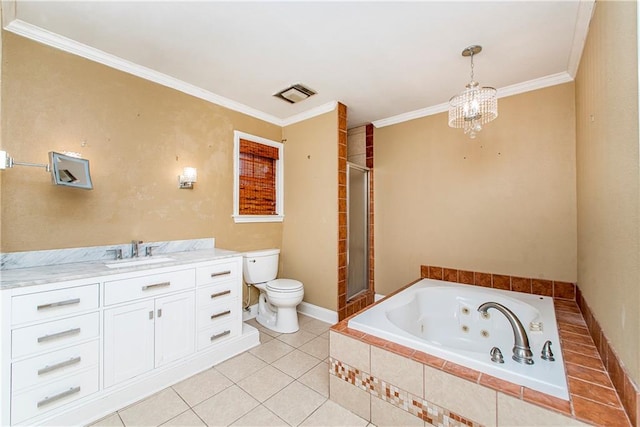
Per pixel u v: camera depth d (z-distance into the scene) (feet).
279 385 5.93
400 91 8.43
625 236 3.35
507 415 3.65
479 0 4.75
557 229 7.45
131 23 5.38
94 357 4.92
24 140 5.39
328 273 9.50
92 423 4.78
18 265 5.34
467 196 8.95
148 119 7.22
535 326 5.43
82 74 6.14
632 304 3.13
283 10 5.02
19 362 4.19
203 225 8.45
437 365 4.32
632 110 3.12
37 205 5.54
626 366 3.29
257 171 10.26
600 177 4.52
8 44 5.24
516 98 8.04
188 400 5.42
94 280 4.94
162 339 5.86
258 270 9.35
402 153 10.51
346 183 9.73
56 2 4.79
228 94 8.66
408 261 10.36
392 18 5.22
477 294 7.64
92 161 6.26
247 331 7.74
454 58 6.61
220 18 5.24
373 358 4.93
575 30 5.49
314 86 8.12
